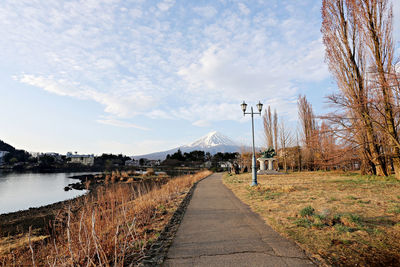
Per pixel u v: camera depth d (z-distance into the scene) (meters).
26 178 60.06
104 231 5.36
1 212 18.05
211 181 24.92
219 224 6.48
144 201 9.75
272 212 7.62
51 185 41.09
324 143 21.08
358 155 20.12
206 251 4.41
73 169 117.38
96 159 152.88
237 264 3.78
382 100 14.64
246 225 6.25
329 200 9.00
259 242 4.82
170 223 6.80
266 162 44.09
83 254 4.23
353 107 16.14
